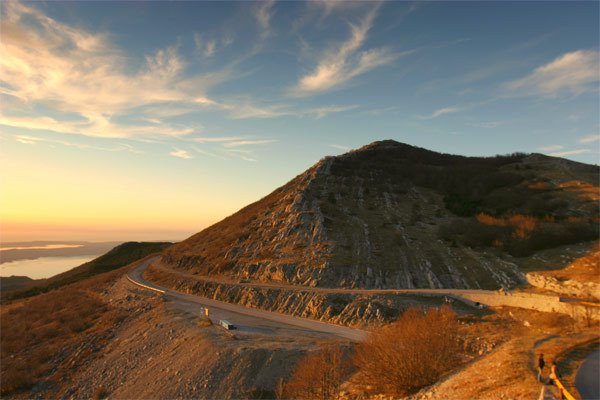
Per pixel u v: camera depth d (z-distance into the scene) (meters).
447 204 77.94
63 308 71.94
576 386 16.34
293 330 40.09
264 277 59.62
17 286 181.25
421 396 20.86
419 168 99.12
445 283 50.47
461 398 18.53
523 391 16.83
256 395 28.95
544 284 43.38
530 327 30.69
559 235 55.56
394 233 65.56
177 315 48.12
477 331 31.23
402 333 24.62
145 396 32.66
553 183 78.88
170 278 74.12
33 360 45.62
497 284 47.81
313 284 53.56
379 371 24.03
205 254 78.94
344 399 23.94
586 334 25.38
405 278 52.25
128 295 67.75
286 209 77.38
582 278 41.78
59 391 38.41
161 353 38.88
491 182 84.56
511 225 61.38
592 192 70.50
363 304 43.22
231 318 45.69
